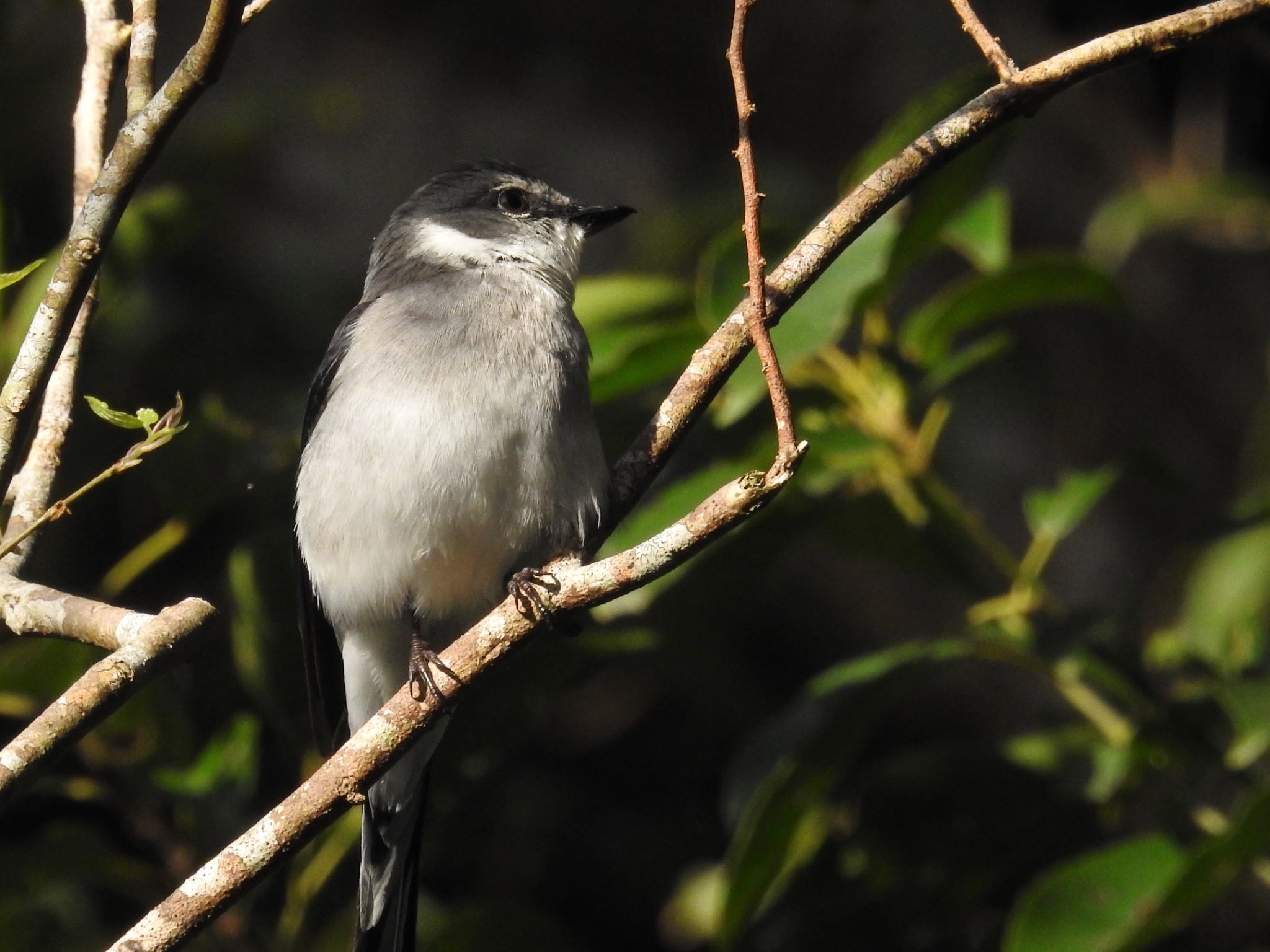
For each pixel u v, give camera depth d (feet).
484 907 27.89
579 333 26.22
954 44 44.55
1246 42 37.06
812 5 45.88
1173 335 44.11
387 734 17.83
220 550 33.60
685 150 46.21
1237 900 30.27
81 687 15.78
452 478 24.49
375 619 25.81
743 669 39.58
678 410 21.31
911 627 41.73
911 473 26.61
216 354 36.99
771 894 28.68
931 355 27.22
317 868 27.84
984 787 27.96
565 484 24.97
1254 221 40.52
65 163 37.24
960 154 20.35
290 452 29.40
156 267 38.27
